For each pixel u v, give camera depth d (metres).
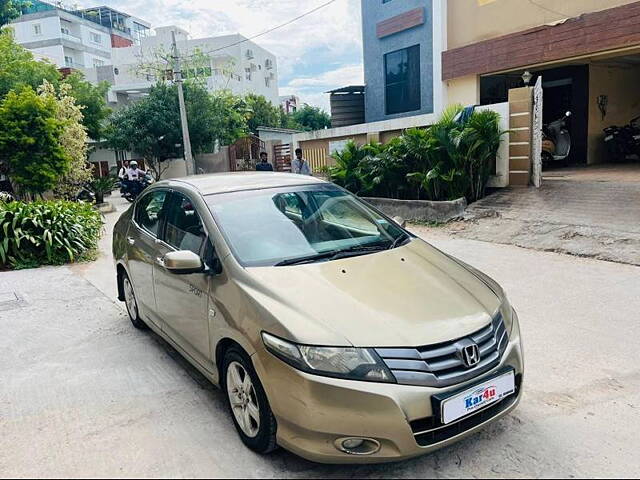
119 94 37.25
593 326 4.77
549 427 3.20
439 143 10.42
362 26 17.17
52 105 14.45
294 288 2.99
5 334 5.28
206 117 26.20
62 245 8.53
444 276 3.33
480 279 3.48
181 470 2.88
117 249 5.34
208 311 3.35
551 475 2.74
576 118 13.70
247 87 55.88
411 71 15.59
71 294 6.67
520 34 11.91
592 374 3.88
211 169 28.23
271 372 2.71
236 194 3.95
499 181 10.71
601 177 10.55
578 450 2.96
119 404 3.69
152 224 4.59
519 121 10.30
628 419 3.27
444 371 2.63
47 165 13.93
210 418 3.44
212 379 3.44
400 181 11.48
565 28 10.96
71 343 4.96
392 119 15.47
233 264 3.26
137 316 5.10
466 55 13.33
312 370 2.57
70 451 3.12
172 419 3.44
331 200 4.18
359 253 3.56
